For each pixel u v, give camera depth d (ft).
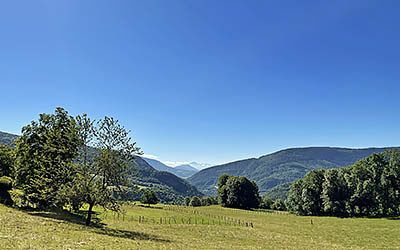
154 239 149.69
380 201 415.23
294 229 274.98
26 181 204.44
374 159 434.30
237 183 580.71
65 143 197.88
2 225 113.29
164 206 503.20
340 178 454.40
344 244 191.93
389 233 250.37
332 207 442.50
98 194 156.97
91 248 93.45
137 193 165.68
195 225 267.59
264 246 166.20
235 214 434.30
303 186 476.95
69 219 179.11
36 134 207.00
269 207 636.48
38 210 206.80
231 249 142.10
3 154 264.11
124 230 177.27
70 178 167.32
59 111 212.02
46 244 89.51
